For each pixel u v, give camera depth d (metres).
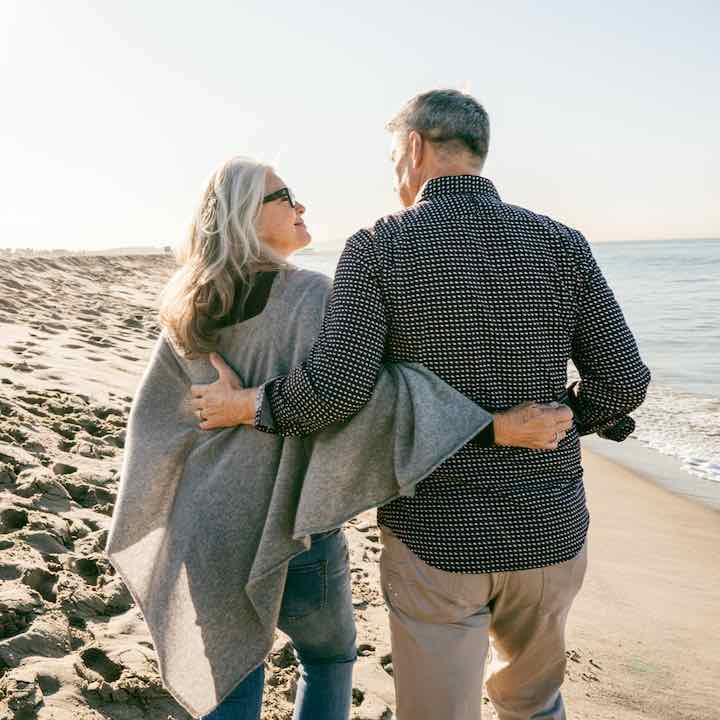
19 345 7.90
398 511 1.79
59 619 2.62
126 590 2.94
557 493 1.77
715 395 12.90
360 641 3.22
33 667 2.31
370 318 1.71
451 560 1.72
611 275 54.72
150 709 2.30
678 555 5.66
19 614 2.57
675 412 11.56
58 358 7.71
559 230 1.83
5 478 3.70
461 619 1.78
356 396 1.69
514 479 1.73
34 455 4.20
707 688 3.53
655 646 3.97
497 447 1.72
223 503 1.88
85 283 22.30
